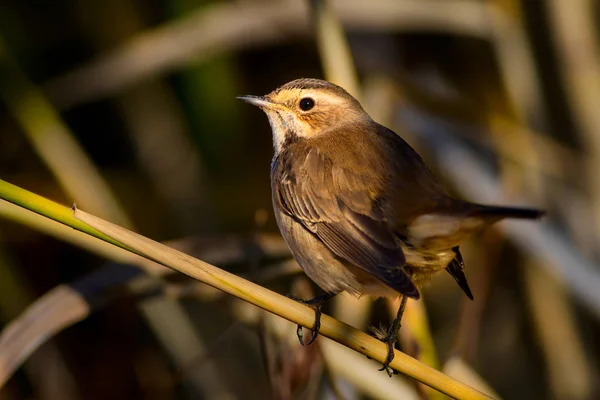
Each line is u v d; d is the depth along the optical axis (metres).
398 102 11.88
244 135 12.99
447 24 11.79
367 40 12.30
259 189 13.06
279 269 9.16
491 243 11.09
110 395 12.01
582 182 11.94
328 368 8.60
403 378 9.91
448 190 12.71
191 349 11.28
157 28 12.20
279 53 12.91
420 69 12.84
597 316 11.14
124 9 12.44
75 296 8.20
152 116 12.73
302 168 7.81
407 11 11.73
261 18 11.80
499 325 12.95
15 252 12.04
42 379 11.57
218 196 12.90
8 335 7.74
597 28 12.32
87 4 12.32
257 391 11.68
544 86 12.61
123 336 12.18
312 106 8.55
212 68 12.38
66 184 11.26
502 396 12.67
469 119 11.91
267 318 8.89
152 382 12.01
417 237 7.07
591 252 11.88
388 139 8.00
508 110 11.86
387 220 7.23
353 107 8.58
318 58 12.86
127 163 12.95
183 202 12.71
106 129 12.84
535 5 12.40
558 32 11.88
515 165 11.84
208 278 6.18
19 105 11.16
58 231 7.99
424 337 7.75
